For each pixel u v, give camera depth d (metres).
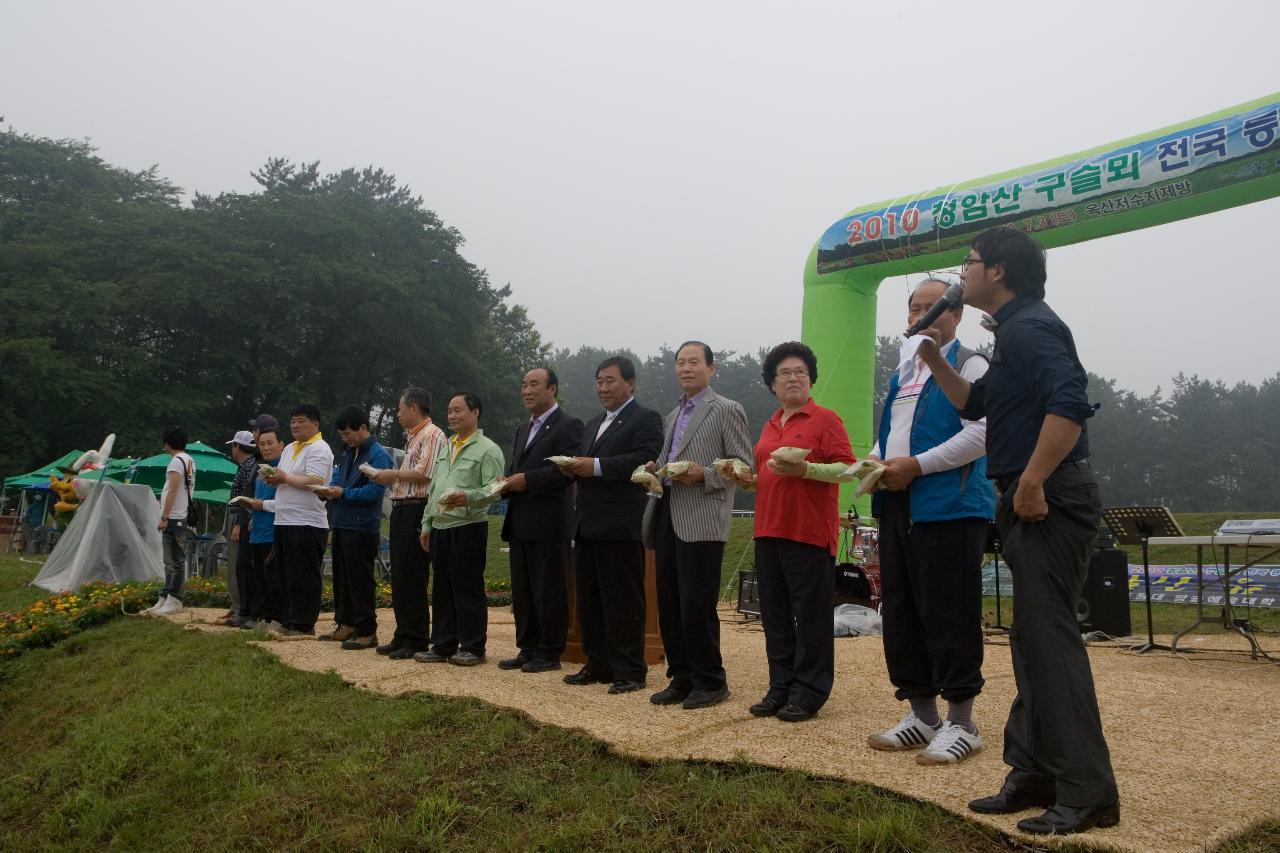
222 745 4.23
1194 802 2.64
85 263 32.97
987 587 10.15
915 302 3.56
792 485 3.88
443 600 5.64
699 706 4.12
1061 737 2.43
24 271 31.61
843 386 10.98
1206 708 3.99
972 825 2.51
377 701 4.49
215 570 13.43
